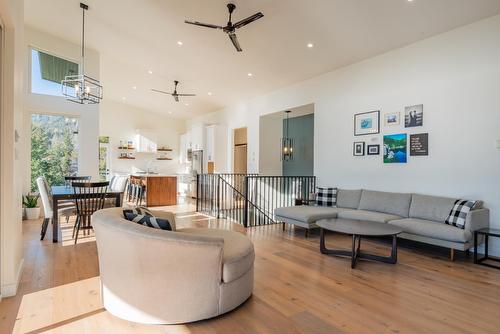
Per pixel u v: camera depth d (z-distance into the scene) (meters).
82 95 5.02
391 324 2.07
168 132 11.76
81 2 4.93
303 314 2.19
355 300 2.43
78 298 2.40
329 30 4.45
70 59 6.51
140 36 5.75
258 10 4.23
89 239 4.26
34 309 2.21
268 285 2.72
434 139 4.23
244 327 2.01
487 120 3.71
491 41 3.68
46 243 4.05
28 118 6.10
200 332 1.94
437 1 3.53
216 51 5.78
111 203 4.72
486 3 3.47
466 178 3.90
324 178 5.95
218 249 2.03
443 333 1.96
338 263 3.37
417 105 4.44
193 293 2.03
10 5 2.25
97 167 6.83
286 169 8.55
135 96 9.73
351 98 5.43
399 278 2.93
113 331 1.94
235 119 8.92
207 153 9.62
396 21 4.00
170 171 11.76
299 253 3.75
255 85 7.16
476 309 2.30
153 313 2.02
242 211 6.95
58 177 6.49
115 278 2.11
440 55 4.18
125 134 10.79
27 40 5.99
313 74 6.07
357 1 3.74
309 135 7.80
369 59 5.14
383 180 4.89
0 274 2.39
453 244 3.41
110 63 7.25
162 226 2.17
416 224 3.75
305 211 4.74
